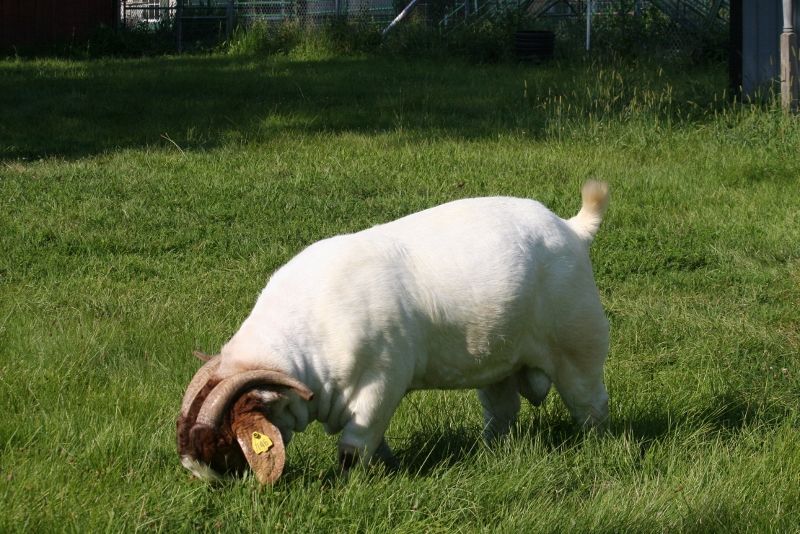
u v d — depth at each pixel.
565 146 15.16
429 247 5.27
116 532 4.62
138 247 10.61
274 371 4.64
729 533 4.85
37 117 18.05
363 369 4.99
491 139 15.83
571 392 5.79
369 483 5.07
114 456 5.50
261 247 10.53
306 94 20.77
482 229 5.36
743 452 5.74
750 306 8.84
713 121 15.97
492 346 5.36
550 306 5.51
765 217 11.32
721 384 6.97
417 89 21.42
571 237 5.62
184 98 20.31
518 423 6.01
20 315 8.34
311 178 13.25
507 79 23.11
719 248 10.30
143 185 12.98
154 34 34.34
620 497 5.14
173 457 5.51
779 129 14.41
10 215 11.59
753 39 16.72
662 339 8.09
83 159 14.80
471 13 32.06
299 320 4.95
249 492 4.71
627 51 26.78
